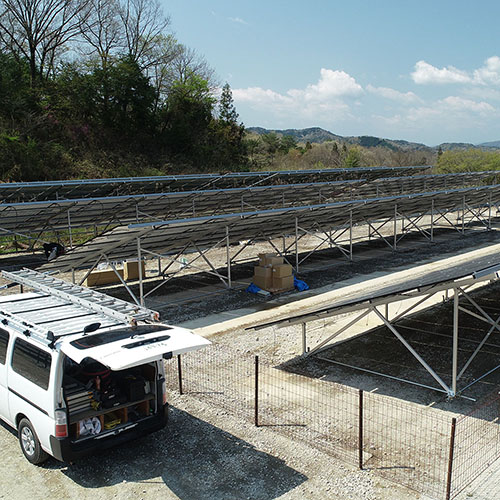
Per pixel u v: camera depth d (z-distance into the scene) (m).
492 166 72.81
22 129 37.88
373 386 9.09
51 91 43.66
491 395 8.57
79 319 7.19
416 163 81.38
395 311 14.30
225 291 17.20
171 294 16.92
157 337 6.43
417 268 20.55
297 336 12.23
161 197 21.08
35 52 45.44
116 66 47.53
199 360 10.67
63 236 25.98
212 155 54.03
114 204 21.80
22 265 21.34
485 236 29.69
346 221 23.55
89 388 6.39
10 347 7.02
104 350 5.93
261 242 28.33
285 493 5.96
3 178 33.16
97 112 46.12
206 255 24.38
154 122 50.28
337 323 13.29
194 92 55.44
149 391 6.93
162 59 53.62
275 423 7.75
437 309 14.20
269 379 9.55
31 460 6.69
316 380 9.43
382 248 25.97
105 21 48.09
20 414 6.85
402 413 7.96
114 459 6.83
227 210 25.91
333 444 7.06
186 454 6.92
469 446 6.88
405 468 6.39
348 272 20.09
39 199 21.25
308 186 25.27
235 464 6.64
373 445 6.98
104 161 42.72
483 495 5.78
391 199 22.36
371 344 11.44
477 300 15.03
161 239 15.64
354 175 38.31
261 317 13.99
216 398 8.71
